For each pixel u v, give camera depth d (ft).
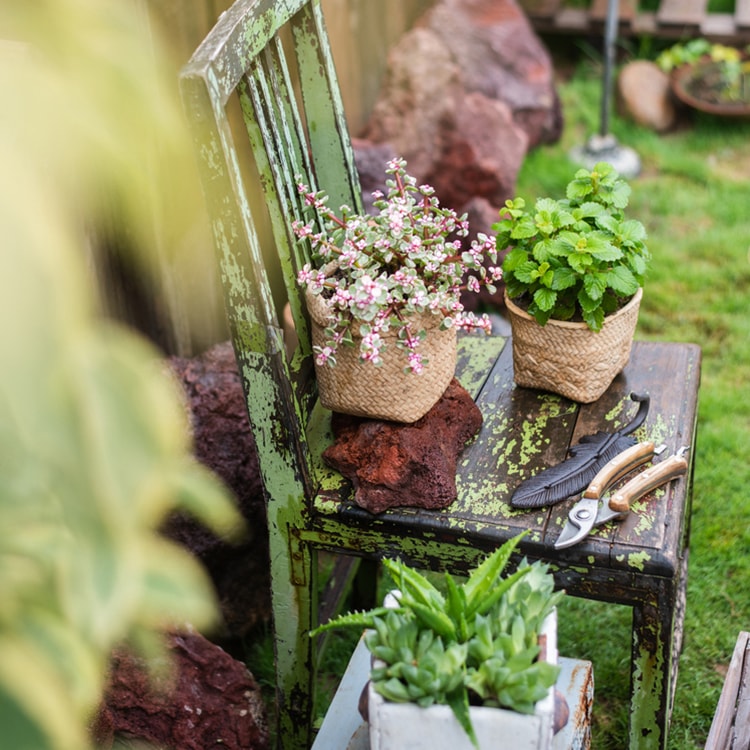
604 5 15.98
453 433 5.79
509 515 5.35
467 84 12.83
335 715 5.41
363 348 5.04
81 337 1.66
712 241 12.16
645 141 14.32
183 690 6.01
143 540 1.92
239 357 5.30
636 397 5.88
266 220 8.92
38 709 1.78
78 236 6.79
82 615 1.80
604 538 5.16
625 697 7.20
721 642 7.50
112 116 1.70
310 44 5.94
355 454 5.57
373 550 5.65
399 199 5.48
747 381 10.12
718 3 16.96
